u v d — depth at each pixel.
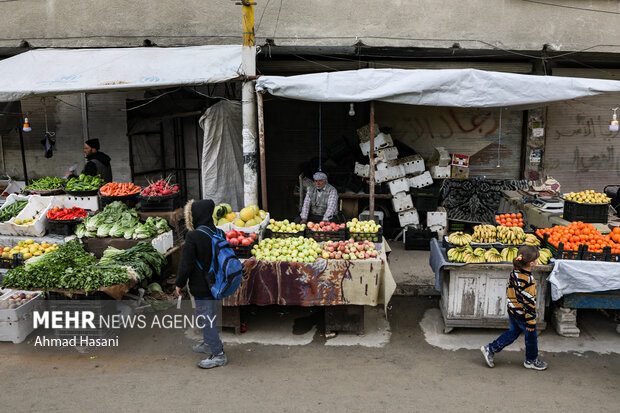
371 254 5.25
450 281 5.31
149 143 9.48
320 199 6.85
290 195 9.79
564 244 5.12
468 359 4.86
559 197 7.60
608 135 9.19
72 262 5.33
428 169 9.18
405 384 4.37
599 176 9.35
